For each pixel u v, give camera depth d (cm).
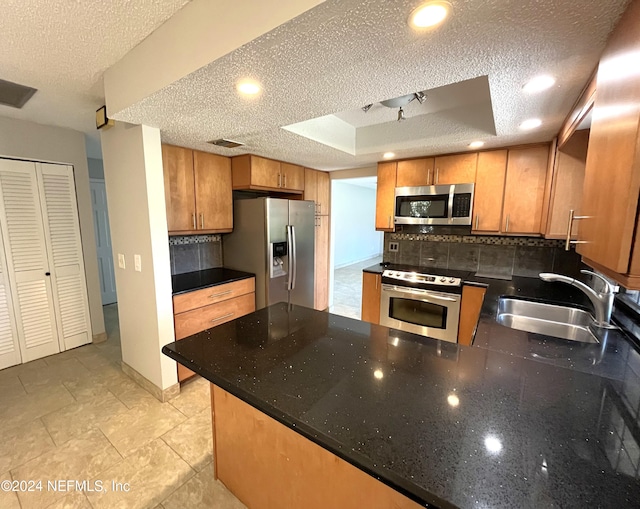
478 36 97
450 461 69
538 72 122
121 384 249
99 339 330
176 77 125
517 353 127
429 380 104
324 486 110
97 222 445
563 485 62
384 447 73
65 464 170
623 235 72
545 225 237
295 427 83
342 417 85
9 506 146
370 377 107
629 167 71
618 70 82
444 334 284
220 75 122
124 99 157
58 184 292
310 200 360
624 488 61
